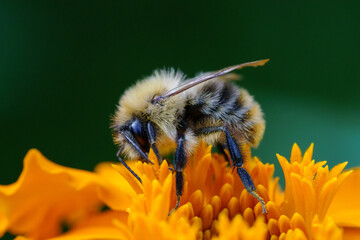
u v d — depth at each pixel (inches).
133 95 4.4
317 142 5.0
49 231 4.3
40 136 4.9
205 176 4.2
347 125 5.0
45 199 4.2
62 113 4.9
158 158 4.3
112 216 4.3
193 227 4.0
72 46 5.0
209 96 4.4
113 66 5.0
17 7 4.9
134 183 4.2
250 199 4.2
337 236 3.8
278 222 4.1
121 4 5.0
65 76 5.0
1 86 4.9
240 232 3.8
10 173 4.8
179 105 4.3
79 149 4.9
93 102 5.0
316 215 4.0
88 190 4.3
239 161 4.2
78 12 5.0
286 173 4.1
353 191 4.2
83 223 4.3
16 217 4.2
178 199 4.1
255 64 4.2
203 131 4.3
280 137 5.0
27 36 4.9
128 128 4.3
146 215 4.1
